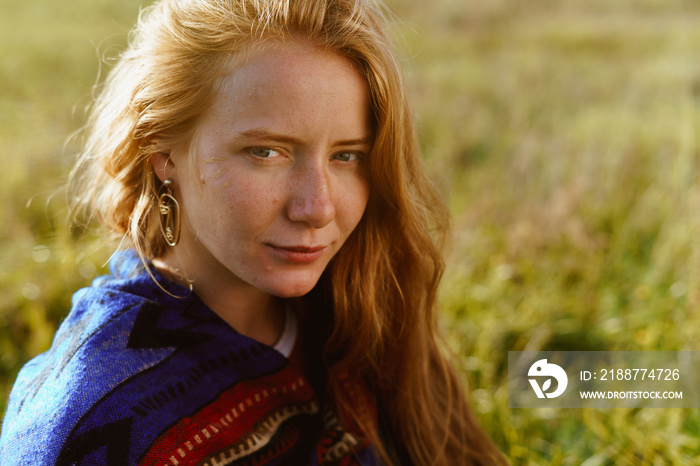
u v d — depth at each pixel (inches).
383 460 53.0
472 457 61.3
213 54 36.1
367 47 36.7
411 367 55.7
